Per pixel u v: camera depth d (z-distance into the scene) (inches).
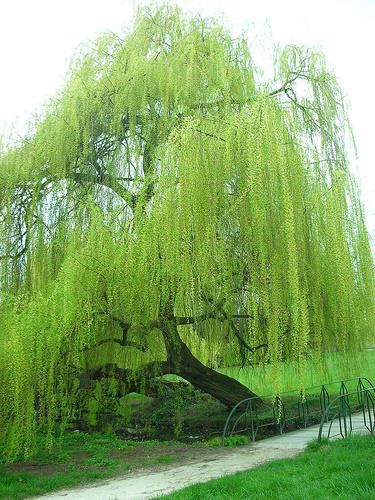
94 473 306.0
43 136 403.9
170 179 335.6
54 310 318.7
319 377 412.5
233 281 355.9
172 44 446.6
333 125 408.8
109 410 452.8
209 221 330.0
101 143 424.5
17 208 406.0
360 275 378.3
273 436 406.3
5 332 311.1
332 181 372.2
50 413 331.3
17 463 335.3
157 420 486.9
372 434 352.8
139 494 255.1
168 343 412.8
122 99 408.2
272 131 332.8
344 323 360.2
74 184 408.5
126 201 374.3
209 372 463.5
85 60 447.2
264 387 442.9
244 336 420.8
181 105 403.5
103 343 398.6
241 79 421.7
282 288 339.0
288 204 323.9
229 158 330.3
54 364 338.3
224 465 308.2
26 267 390.6
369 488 223.5
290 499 220.2
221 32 438.6
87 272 334.6
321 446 329.4
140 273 333.1
